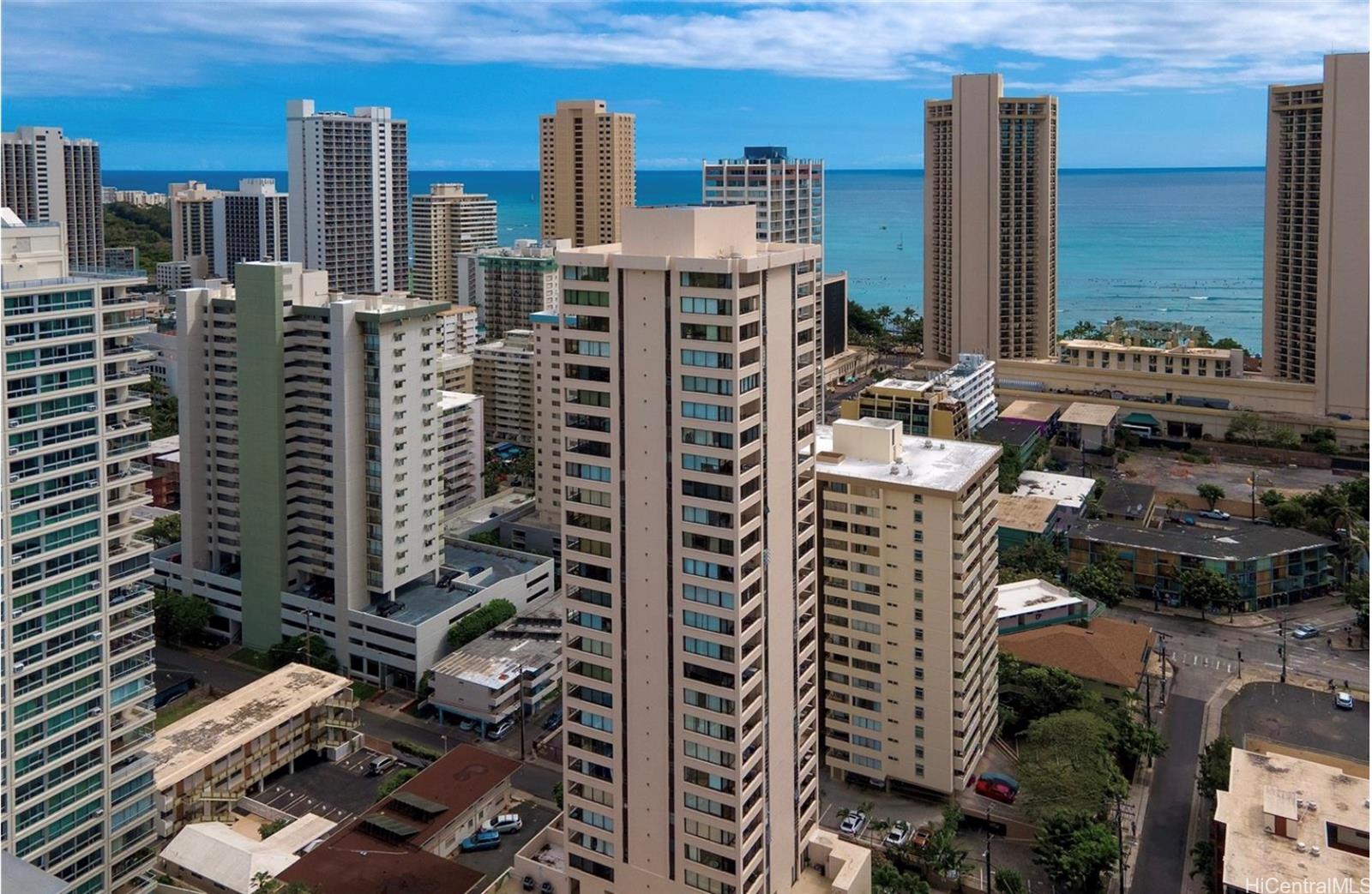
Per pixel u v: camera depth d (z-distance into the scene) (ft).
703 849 375.45
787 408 386.32
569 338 374.43
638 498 370.53
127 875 429.38
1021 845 486.38
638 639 378.12
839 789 530.27
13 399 378.53
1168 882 464.65
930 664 504.02
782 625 393.09
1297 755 534.78
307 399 644.27
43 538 392.27
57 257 406.00
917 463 526.57
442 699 599.16
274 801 524.52
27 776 391.04
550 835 431.43
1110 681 584.81
